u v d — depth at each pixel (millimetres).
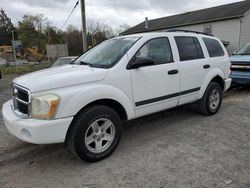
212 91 5684
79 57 4980
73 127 3508
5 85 12289
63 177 3406
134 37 4547
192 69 5090
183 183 3166
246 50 9531
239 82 8531
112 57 4188
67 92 3404
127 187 3133
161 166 3592
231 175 3307
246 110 6266
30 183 3293
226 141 4391
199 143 4328
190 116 5820
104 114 3738
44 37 63188
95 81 3707
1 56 52438
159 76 4465
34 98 3305
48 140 3299
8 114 3719
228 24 26844
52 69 4145
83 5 15164
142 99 4270
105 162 3758
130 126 5277
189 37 5301
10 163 3838
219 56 5965
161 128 5109
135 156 3910
